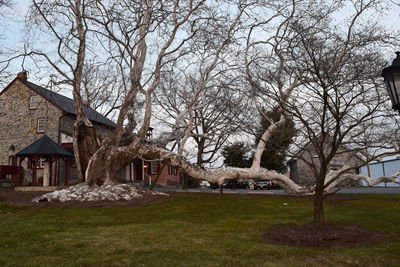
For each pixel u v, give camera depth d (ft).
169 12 49.19
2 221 33.94
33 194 60.90
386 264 18.20
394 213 36.99
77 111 57.77
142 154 55.98
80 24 52.39
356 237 25.05
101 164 55.72
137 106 80.59
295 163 122.11
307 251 20.99
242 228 29.50
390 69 17.76
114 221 34.53
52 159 82.79
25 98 101.24
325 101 23.45
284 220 33.50
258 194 62.69
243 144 97.96
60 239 25.21
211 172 55.88
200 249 21.68
